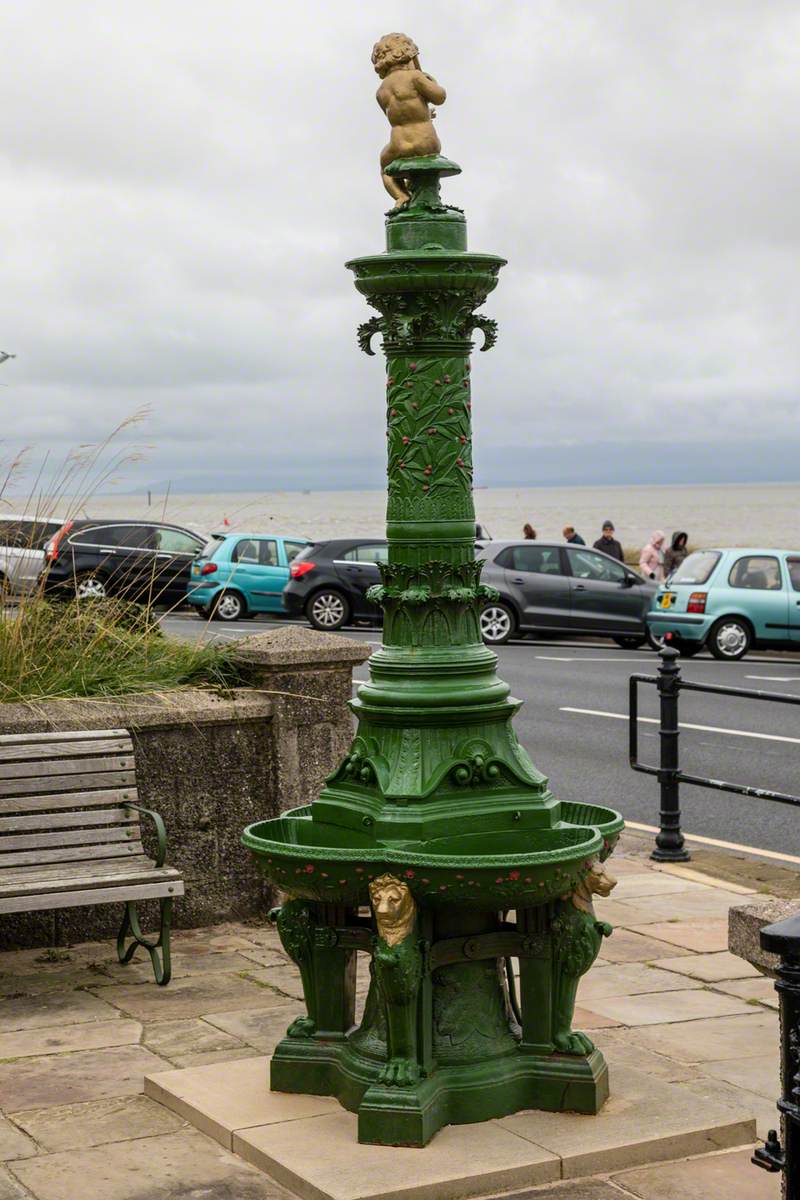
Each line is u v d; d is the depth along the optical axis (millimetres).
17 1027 5992
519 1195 4352
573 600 25219
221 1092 5031
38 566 8195
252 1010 6172
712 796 11758
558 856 4527
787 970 3445
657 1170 4531
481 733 4789
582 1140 4582
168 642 8180
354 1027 5113
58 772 6867
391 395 4867
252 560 27453
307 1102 4922
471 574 4875
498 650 23875
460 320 4805
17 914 7211
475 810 4703
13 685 7492
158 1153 4691
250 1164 4590
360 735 4891
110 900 6402
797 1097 3434
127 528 26719
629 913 7922
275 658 7664
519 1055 4863
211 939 7387
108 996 6410
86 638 7969
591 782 12297
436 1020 4820
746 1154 4664
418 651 4785
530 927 4836
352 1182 4289
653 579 30391
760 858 9586
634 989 6508
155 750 7500
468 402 4875
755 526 157375
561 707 16625
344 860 4570
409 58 4918
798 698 8508
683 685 9312
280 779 7691
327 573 26422
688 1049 5695
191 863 7590
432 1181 4301
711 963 6930
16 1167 4598
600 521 174750
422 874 4484
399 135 4875
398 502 4848
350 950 5062
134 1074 5410
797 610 23109
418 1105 4539
